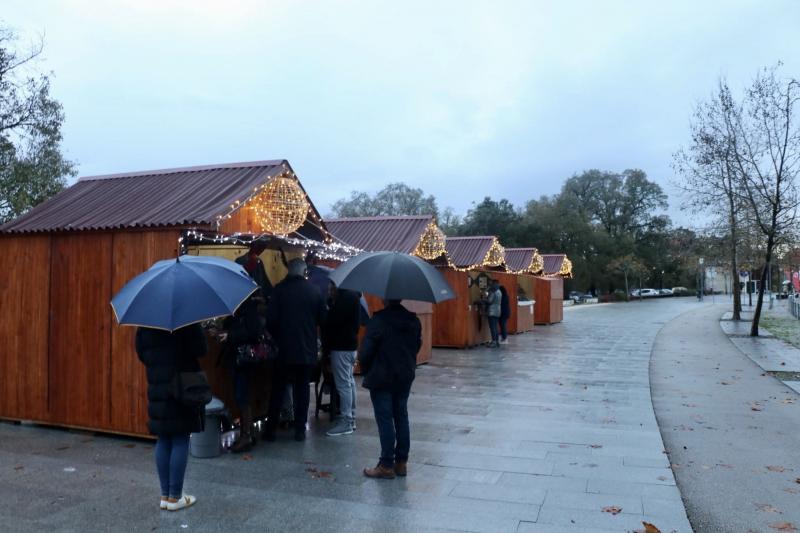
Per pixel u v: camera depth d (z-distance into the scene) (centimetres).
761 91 1811
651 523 486
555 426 803
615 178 7644
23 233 772
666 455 672
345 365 753
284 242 817
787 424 827
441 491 555
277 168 823
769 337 1986
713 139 2061
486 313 1775
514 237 5853
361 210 6894
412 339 595
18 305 795
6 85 1853
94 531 464
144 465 628
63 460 644
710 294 8619
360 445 705
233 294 500
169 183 846
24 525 475
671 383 1150
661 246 7169
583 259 5984
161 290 479
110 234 734
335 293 750
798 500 549
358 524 481
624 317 3244
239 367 668
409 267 582
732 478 607
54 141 2047
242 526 475
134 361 714
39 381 778
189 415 501
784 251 2280
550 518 495
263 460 645
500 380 1176
